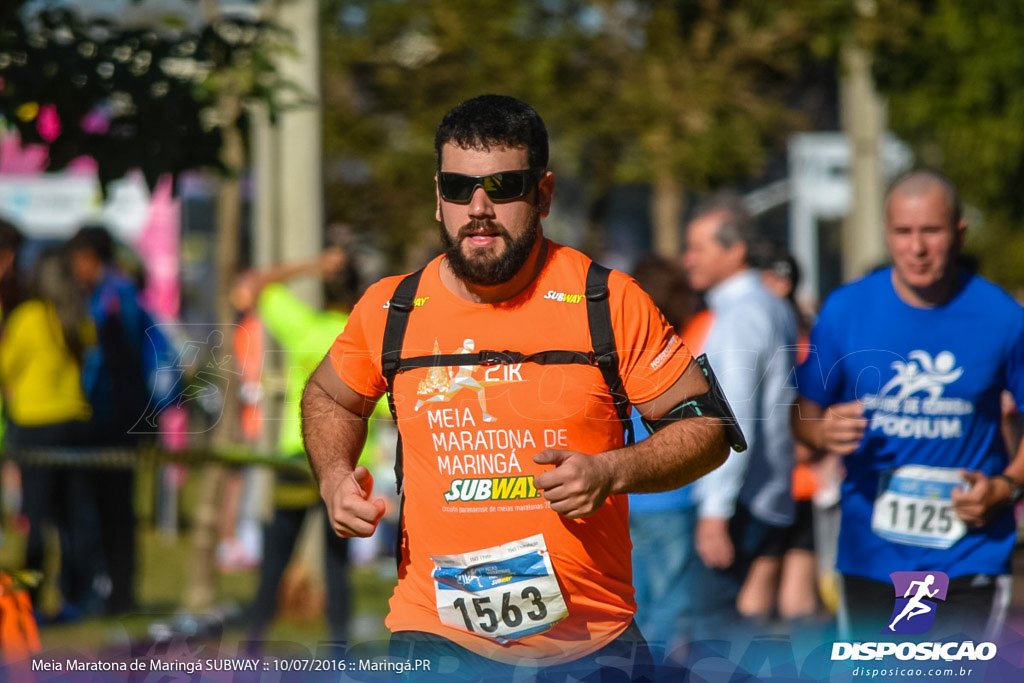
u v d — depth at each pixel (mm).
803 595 15492
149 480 22141
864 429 11656
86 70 11430
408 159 34031
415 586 8727
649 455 8086
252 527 24078
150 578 23078
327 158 34969
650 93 31484
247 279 17734
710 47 31656
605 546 8562
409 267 35344
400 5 32312
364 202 35688
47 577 20062
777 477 14828
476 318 8453
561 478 7781
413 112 32812
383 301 8750
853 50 27984
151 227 32219
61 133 11602
